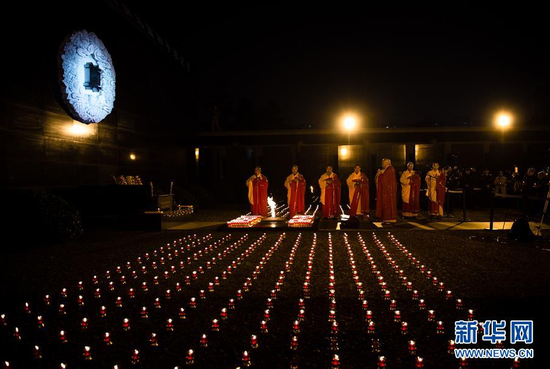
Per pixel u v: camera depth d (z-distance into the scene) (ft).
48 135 54.90
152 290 27.04
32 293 26.53
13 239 42.55
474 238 44.52
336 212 66.33
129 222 53.36
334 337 18.22
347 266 32.55
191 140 108.47
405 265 32.32
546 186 60.49
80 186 56.34
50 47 55.21
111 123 70.95
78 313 22.71
